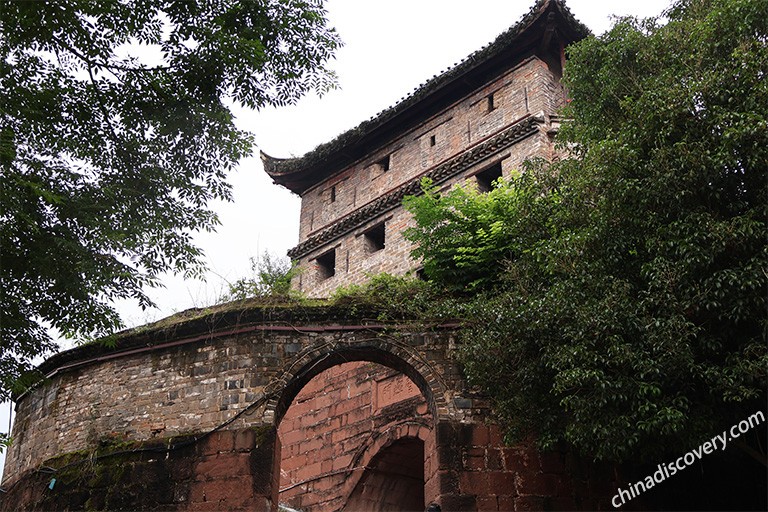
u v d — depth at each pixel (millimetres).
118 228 14617
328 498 22547
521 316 13422
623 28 15406
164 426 16219
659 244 12359
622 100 14383
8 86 13953
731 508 15344
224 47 15133
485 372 14250
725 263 12141
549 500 14812
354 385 23609
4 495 18062
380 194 31516
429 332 16344
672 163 12438
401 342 16250
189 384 16484
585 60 15742
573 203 14023
